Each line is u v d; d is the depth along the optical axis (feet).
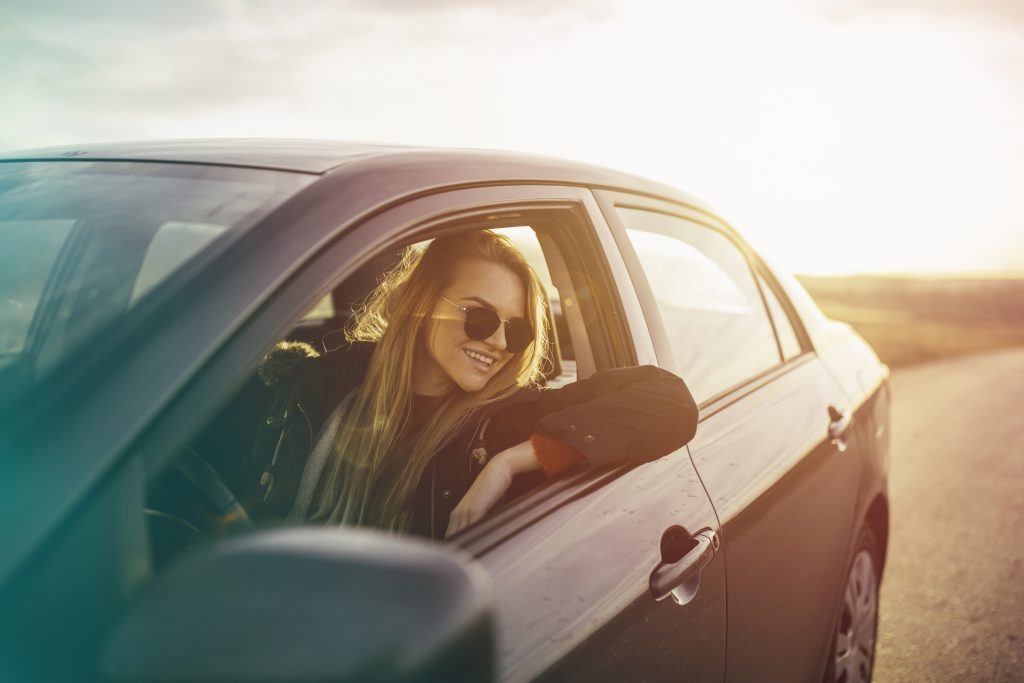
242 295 3.31
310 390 5.53
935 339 65.51
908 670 10.45
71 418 2.87
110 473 2.75
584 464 4.92
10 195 4.88
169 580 2.12
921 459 21.65
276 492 5.31
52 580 2.57
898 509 17.16
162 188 4.49
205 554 2.15
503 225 5.08
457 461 5.10
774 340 8.43
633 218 6.44
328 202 3.95
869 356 10.75
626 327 5.70
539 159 5.69
